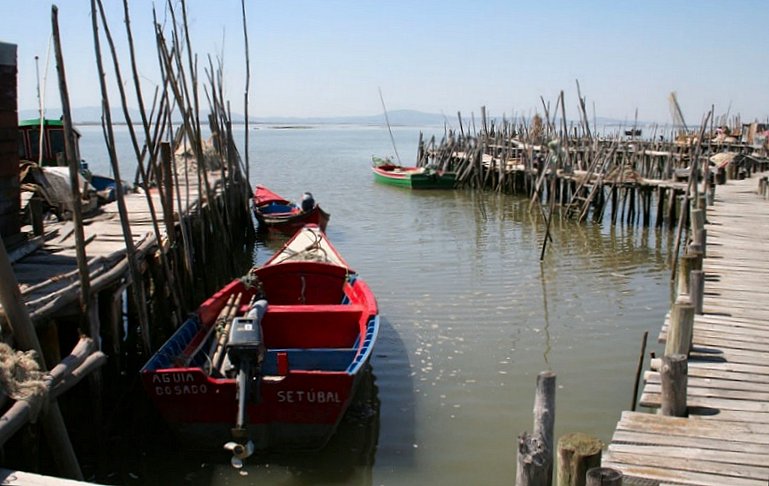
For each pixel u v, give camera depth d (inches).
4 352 223.6
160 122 763.4
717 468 225.6
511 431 356.2
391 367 441.7
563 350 472.1
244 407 304.3
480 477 312.5
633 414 266.7
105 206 650.8
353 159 2469.2
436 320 538.3
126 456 335.3
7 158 392.8
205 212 700.7
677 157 1218.6
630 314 556.4
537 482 197.0
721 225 666.2
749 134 1755.7
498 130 1592.0
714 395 279.9
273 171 1902.1
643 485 212.2
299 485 309.1
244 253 821.9
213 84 791.1
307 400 318.3
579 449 196.4
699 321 371.6
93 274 344.8
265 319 418.3
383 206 1197.1
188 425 326.3
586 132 1192.8
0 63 379.6
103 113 367.2
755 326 362.3
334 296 513.7
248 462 327.0
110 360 365.1
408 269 712.4
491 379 422.6
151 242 461.4
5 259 230.4
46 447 298.5
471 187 1423.5
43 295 314.5
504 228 970.7
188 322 394.0
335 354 384.5
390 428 359.3
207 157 1041.5
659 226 943.0
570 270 711.1
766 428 252.7
